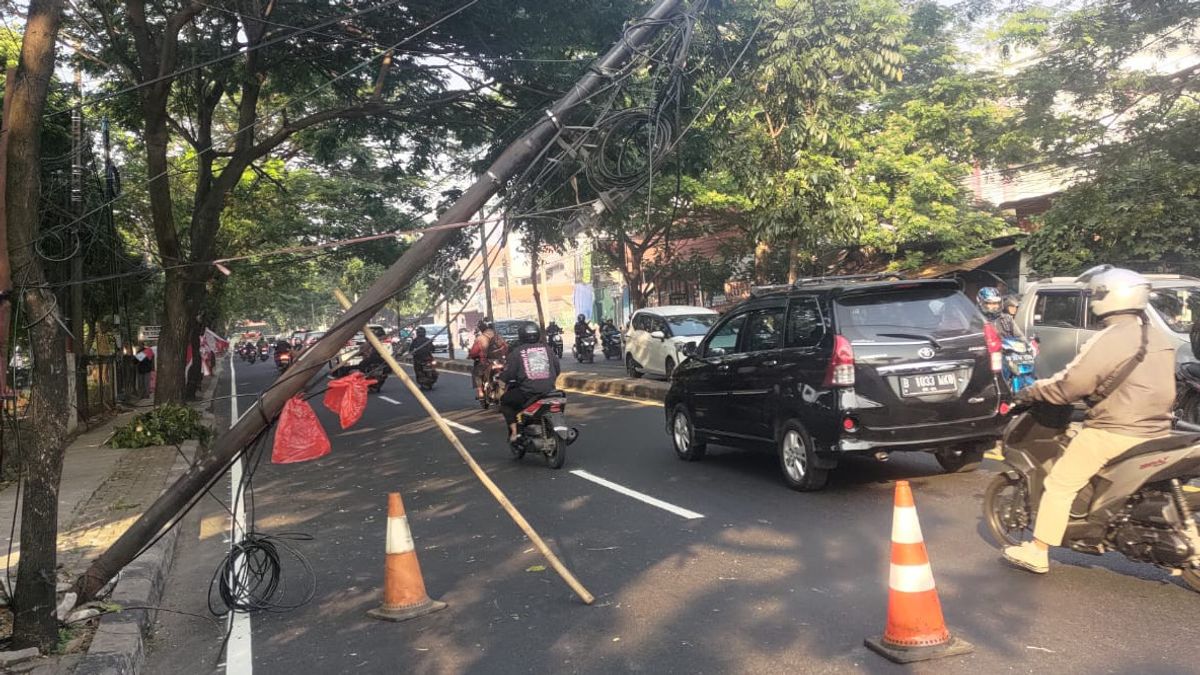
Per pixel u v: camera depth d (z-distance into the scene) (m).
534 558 6.40
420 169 17.47
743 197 22.34
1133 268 15.05
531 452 10.55
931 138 21.75
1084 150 16.08
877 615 4.80
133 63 14.61
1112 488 4.87
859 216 15.15
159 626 5.66
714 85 11.70
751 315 8.79
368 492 9.44
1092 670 3.95
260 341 58.97
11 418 10.39
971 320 7.62
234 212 26.00
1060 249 15.47
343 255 26.91
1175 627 4.37
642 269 32.38
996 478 5.80
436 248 6.27
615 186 7.80
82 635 5.10
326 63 15.35
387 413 17.55
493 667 4.47
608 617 5.08
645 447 11.04
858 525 6.66
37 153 4.95
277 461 5.65
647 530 6.96
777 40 12.62
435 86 14.95
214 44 14.76
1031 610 4.71
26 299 4.86
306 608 5.70
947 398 7.36
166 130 15.02
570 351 40.56
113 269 16.78
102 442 14.49
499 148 14.94
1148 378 4.82
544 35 13.08
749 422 8.59
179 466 11.60
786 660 4.28
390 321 24.70
